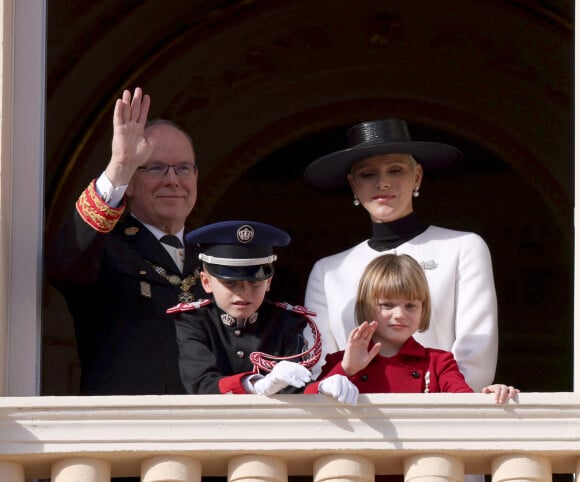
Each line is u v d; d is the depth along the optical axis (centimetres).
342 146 5359
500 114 5197
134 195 2600
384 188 2556
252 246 2305
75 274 2377
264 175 5422
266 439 2059
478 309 2462
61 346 4391
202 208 5184
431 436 2053
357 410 2059
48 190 4719
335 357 2297
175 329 2464
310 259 5512
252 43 5075
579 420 2050
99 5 4675
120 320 2472
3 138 2278
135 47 4822
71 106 4738
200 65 5012
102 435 2069
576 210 2184
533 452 2052
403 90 5203
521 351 5566
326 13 5088
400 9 5109
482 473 2138
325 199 5506
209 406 2070
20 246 2305
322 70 5172
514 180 5500
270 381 2047
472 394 2059
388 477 2250
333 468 2061
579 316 2155
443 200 5556
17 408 2075
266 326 2302
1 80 2286
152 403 2073
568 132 5169
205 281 2331
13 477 2084
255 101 5156
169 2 4816
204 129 5128
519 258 5547
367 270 2308
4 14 2303
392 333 2281
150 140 2353
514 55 5131
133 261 2516
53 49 4678
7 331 2278
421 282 2289
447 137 5312
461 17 5100
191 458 2080
